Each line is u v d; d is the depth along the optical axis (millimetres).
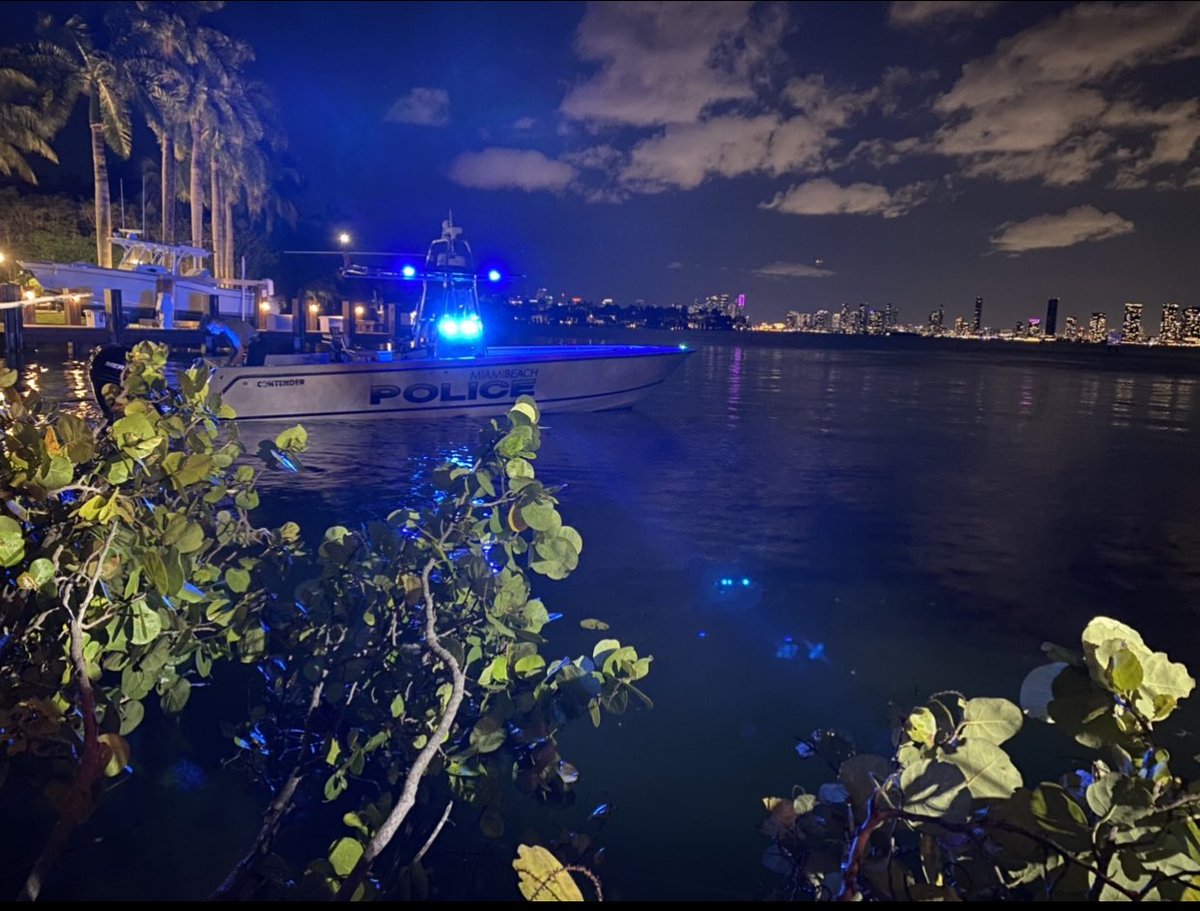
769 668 4992
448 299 17891
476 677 3279
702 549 8062
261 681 4129
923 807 1872
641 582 6816
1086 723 1876
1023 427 21328
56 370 26469
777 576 7164
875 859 2051
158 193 48656
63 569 2867
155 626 2873
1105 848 1756
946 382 41500
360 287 64938
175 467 3141
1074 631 6000
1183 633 6109
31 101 37031
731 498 10859
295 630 3693
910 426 20781
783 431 18797
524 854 2031
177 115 42031
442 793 3262
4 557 2584
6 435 2736
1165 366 82062
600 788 3523
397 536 3398
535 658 3012
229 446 3982
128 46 40281
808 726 4195
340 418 17172
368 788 3346
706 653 5207
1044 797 1850
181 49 42469
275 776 3404
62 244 38656
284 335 18438
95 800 2572
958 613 6297
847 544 8477
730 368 49125
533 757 2990
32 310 33406
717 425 19594
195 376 3770
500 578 3238
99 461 3217
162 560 2654
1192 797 1747
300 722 3701
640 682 4680
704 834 3178
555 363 18297
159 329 31469
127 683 3041
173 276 34562
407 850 2955
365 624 3430
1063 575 7535
